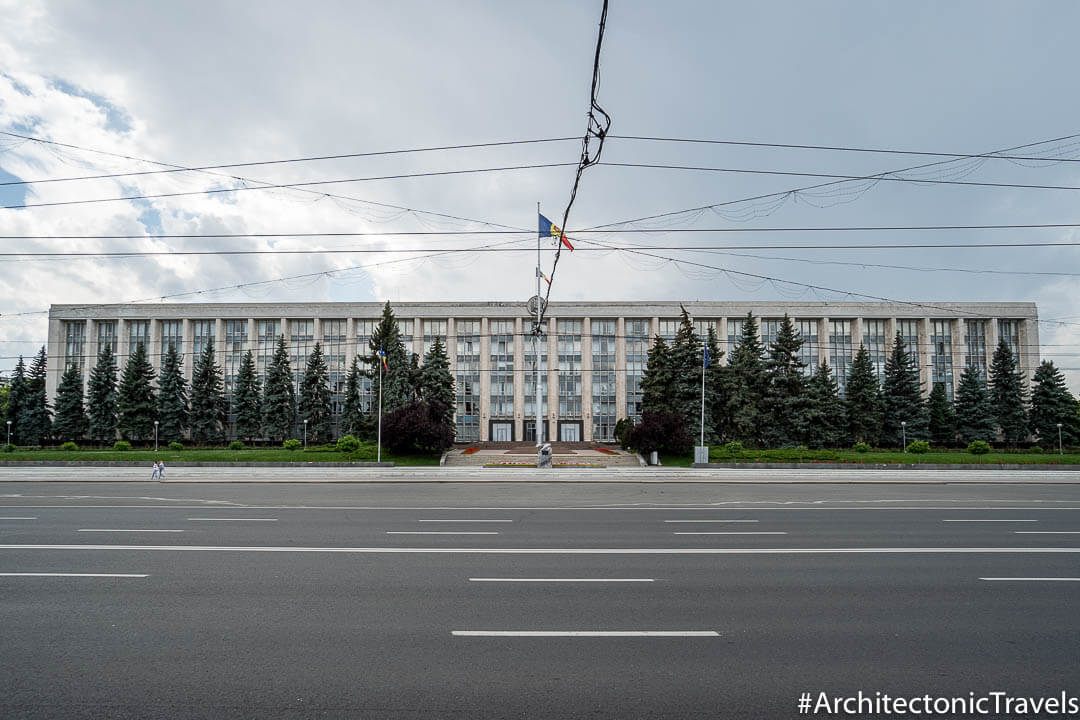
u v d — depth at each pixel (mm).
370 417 53375
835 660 5859
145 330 72875
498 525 13992
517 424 71438
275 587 8359
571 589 8305
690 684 5297
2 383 75562
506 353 73062
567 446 61594
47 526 13648
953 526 14156
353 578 8867
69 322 73250
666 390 51688
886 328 72188
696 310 72000
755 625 6859
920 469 33969
